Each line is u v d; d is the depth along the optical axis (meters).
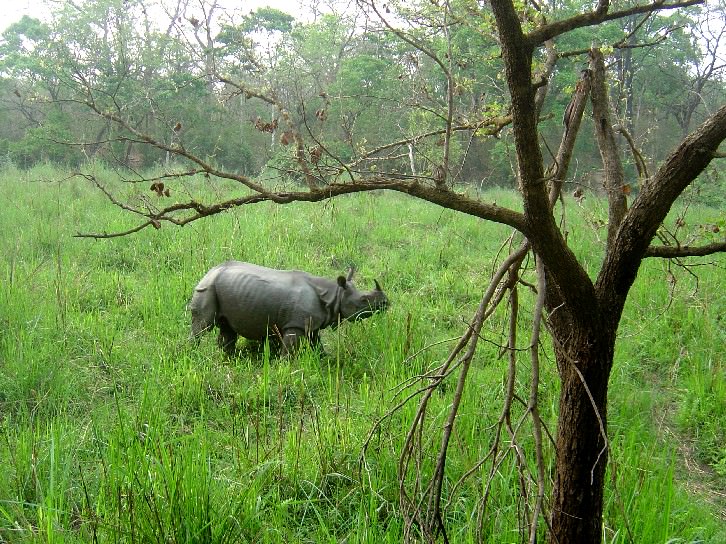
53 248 10.15
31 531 3.84
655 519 4.39
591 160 20.47
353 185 2.95
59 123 20.44
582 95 3.34
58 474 4.52
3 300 7.26
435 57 3.22
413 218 13.32
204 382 6.16
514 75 2.59
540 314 2.95
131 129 2.95
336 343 7.55
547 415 5.81
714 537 4.61
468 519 4.28
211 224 11.12
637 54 19.77
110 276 8.94
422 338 7.43
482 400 5.98
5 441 4.99
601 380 3.14
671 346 7.74
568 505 3.21
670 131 25.33
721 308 8.46
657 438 5.97
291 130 3.18
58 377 5.95
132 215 11.83
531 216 2.78
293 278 7.19
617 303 3.11
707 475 5.72
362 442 5.12
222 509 4.21
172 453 4.60
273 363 6.91
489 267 10.23
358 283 9.70
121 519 3.97
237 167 17.11
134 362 6.57
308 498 4.53
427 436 5.05
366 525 4.11
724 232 3.89
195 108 17.33
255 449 5.10
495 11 2.54
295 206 13.03
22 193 13.91
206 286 7.13
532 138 2.65
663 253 3.32
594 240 10.72
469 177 20.64
